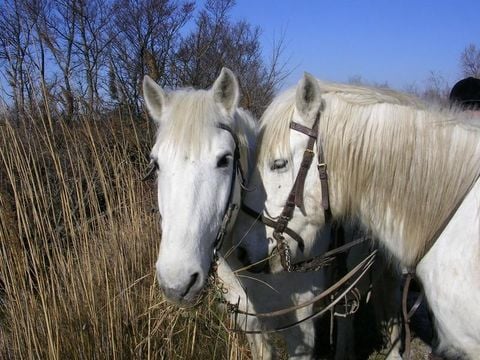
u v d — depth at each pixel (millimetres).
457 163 1747
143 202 3158
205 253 1645
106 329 2438
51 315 2266
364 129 1835
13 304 2234
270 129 1910
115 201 3146
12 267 2201
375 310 3350
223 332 2693
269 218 1902
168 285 1530
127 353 2496
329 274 2498
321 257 2045
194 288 1576
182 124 1685
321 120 1856
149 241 3043
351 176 1853
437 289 1680
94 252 2615
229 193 1741
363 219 1950
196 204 1616
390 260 2137
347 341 3305
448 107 1915
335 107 1871
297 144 1850
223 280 2338
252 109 4191
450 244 1651
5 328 2488
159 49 9188
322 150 1846
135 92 3617
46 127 2473
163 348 2551
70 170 2961
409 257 1845
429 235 1771
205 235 1638
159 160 1697
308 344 2381
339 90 1938
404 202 1814
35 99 2436
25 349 2234
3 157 2223
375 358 3441
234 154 1810
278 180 1883
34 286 2318
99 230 2709
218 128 1737
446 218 1699
